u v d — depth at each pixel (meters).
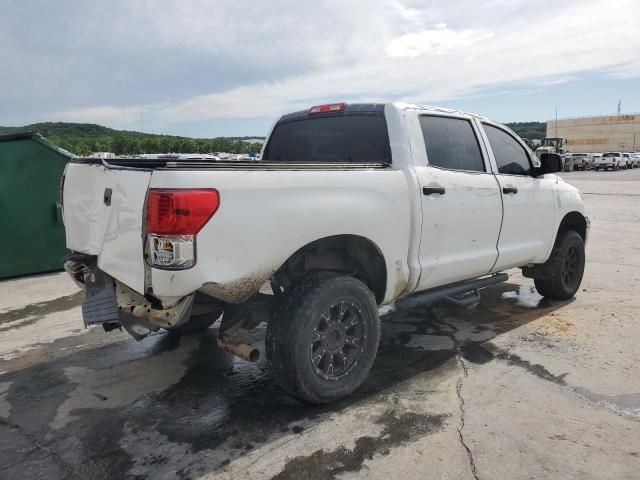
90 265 3.52
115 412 3.44
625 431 3.09
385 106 4.10
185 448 2.99
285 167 3.18
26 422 3.32
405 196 3.80
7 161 7.22
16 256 7.41
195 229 2.77
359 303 3.51
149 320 3.17
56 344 4.73
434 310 5.59
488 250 4.62
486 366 4.06
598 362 4.08
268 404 3.51
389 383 3.79
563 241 5.61
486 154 4.72
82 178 3.50
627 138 85.06
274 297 3.49
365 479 2.68
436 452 2.90
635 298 5.89
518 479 2.66
